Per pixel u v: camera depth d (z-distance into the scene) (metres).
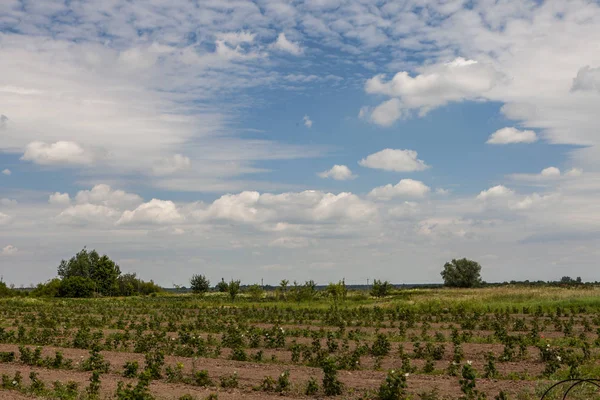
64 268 107.88
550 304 43.69
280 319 38.12
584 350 19.83
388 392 14.11
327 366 15.48
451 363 18.34
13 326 36.97
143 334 31.14
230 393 15.59
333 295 60.56
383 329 32.03
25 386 16.70
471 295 58.47
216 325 33.44
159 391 15.70
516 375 17.36
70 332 31.33
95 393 15.11
